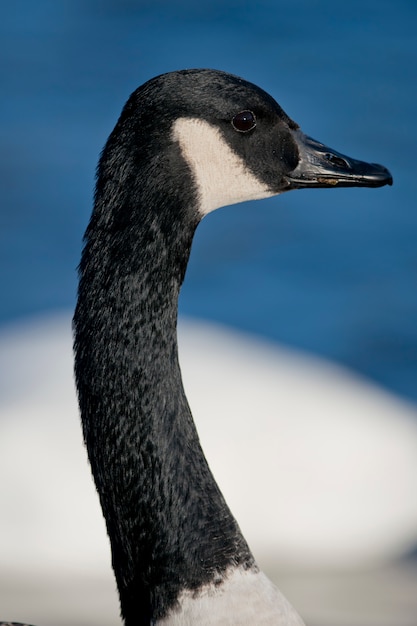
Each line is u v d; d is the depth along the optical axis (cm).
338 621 1149
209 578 688
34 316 1578
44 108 2466
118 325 708
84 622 1135
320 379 1423
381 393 1445
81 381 715
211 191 747
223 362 1414
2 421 1302
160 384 709
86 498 1247
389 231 2138
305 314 1911
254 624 682
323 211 2181
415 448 1349
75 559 1224
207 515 697
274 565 1247
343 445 1327
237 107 742
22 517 1239
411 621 1145
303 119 2453
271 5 2872
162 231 717
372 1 2897
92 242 716
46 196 2202
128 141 708
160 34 2791
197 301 1934
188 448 708
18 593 1185
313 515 1280
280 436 1316
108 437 707
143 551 700
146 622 699
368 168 795
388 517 1288
